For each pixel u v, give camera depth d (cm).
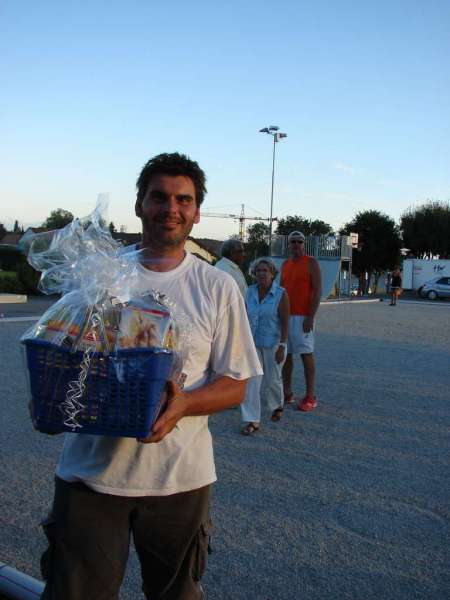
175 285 212
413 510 413
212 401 203
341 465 504
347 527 384
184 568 210
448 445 571
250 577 320
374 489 450
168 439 202
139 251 219
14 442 526
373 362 1062
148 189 217
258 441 564
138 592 309
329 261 3062
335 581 318
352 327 1702
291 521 389
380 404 738
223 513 398
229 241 619
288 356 711
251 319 618
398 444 570
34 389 183
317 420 650
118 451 199
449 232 5550
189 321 206
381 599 303
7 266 2702
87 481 199
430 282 4147
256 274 618
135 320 183
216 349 214
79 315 181
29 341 182
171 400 188
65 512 201
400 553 351
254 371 216
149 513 202
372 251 5009
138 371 177
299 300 682
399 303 3244
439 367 1032
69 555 198
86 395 179
